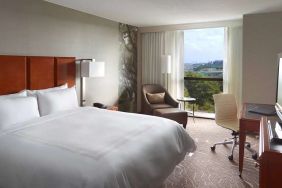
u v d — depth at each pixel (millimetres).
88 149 1970
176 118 4715
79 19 4430
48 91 3420
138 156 2049
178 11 4328
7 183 1826
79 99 4555
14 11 3314
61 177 1673
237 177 2875
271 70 4406
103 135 2344
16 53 3379
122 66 5750
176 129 2881
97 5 3979
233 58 5250
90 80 4828
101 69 4391
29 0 3510
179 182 2758
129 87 6066
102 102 5195
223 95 3836
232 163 3275
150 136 2428
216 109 3705
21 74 3367
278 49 4328
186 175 2932
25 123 2688
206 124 5309
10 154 1943
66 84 4043
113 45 5398
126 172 1842
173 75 5941
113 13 4570
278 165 1528
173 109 4973
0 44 3164
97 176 1659
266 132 1973
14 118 2689
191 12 4406
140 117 3107
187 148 2975
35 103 3053
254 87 4559
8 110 2648
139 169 1987
